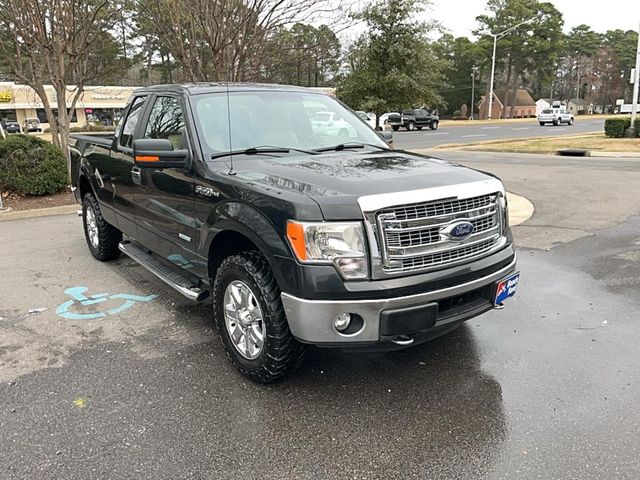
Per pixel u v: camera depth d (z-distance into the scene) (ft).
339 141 15.01
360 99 47.44
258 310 11.14
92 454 9.26
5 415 10.43
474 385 11.44
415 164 12.22
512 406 10.63
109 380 11.76
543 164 51.80
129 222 16.99
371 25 45.68
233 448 9.43
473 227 10.93
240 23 27.63
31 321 15.05
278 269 10.07
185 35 30.63
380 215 9.73
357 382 11.62
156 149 12.62
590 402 10.72
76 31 33.17
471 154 66.49
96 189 19.45
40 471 8.82
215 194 11.78
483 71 284.41
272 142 13.94
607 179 40.01
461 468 8.87
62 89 35.06
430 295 10.18
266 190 10.53
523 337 13.73
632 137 84.33
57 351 13.20
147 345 13.50
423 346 13.30
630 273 18.57
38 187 33.58
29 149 33.53
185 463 9.04
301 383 11.58
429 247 10.27
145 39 43.19
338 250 9.65
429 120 137.08
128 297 16.90
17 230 26.40
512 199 32.48
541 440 9.55
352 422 10.18
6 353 13.11
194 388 11.41
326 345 9.96
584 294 16.69
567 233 24.29
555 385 11.39
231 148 13.28
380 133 16.48
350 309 9.73
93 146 19.69
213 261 12.61
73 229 26.58
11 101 162.40
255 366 11.25
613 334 13.84
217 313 12.13
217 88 14.83
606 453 9.15
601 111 355.15
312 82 45.83
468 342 13.48
